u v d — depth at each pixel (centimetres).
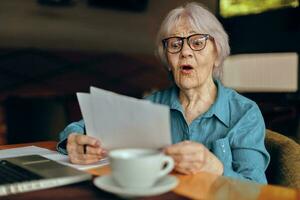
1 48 347
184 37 113
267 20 284
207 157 86
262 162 104
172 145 80
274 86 311
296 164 107
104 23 386
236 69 345
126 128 78
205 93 119
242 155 103
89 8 377
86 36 380
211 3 361
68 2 367
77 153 92
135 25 399
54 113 213
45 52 365
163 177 72
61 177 74
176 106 119
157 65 411
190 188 73
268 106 237
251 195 70
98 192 70
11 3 345
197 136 114
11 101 239
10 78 354
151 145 76
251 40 301
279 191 72
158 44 123
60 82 374
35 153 108
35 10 356
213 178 80
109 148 86
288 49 270
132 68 405
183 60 113
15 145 124
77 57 379
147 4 398
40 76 366
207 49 113
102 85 394
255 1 293
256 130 108
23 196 69
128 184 64
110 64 395
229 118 113
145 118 73
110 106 79
